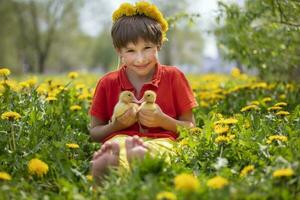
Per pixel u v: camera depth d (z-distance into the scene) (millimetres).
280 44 5426
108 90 3385
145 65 3162
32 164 2549
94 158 2561
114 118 3092
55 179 2652
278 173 2219
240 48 5480
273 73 5785
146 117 3035
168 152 2900
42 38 41719
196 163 2816
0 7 39406
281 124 3316
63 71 58062
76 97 4648
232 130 3227
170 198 2021
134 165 2404
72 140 3463
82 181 2611
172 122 3127
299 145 2807
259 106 4289
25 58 44062
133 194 2180
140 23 3143
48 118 3764
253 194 2064
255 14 5117
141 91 3260
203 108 4977
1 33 39562
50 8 40875
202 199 2045
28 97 4012
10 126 3318
